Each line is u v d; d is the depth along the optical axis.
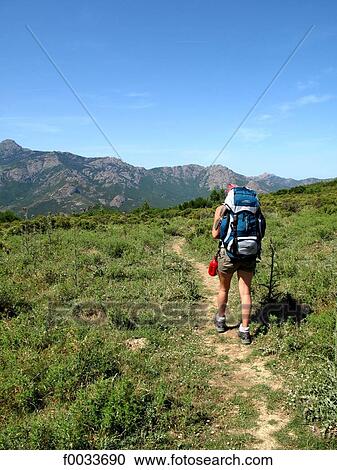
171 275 9.54
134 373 4.85
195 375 4.95
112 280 9.13
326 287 7.43
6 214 39.84
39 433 3.79
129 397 4.07
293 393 4.44
